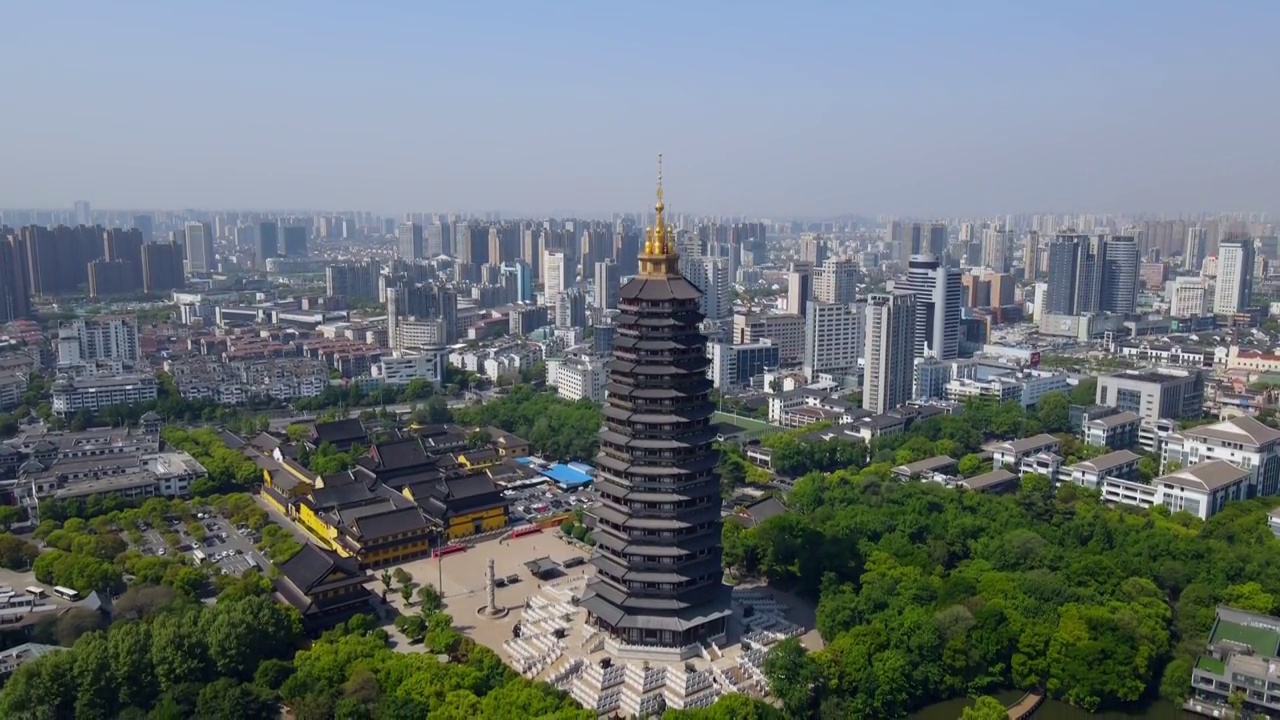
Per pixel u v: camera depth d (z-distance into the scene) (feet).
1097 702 610.65
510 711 541.75
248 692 576.61
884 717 604.90
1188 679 619.26
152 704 570.05
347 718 542.57
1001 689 646.74
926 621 643.86
